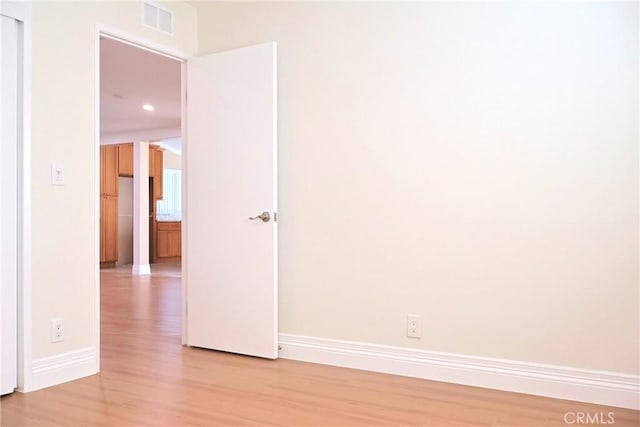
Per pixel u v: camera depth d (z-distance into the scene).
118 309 4.88
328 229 3.04
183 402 2.38
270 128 3.11
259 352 3.15
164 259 10.21
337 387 2.60
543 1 2.47
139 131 8.01
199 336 3.38
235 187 3.24
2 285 2.46
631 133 2.29
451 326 2.69
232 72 3.26
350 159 2.97
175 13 3.39
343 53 3.00
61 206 2.70
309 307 3.10
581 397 2.38
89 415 2.22
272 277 3.10
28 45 2.54
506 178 2.56
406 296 2.81
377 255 2.89
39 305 2.59
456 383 2.66
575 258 2.40
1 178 2.46
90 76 2.86
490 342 2.59
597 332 2.36
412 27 2.80
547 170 2.46
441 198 2.72
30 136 2.55
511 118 2.54
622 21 2.31
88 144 2.84
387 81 2.87
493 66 2.59
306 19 3.12
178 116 6.96
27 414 2.23
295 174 3.16
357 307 2.95
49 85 2.65
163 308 4.93
